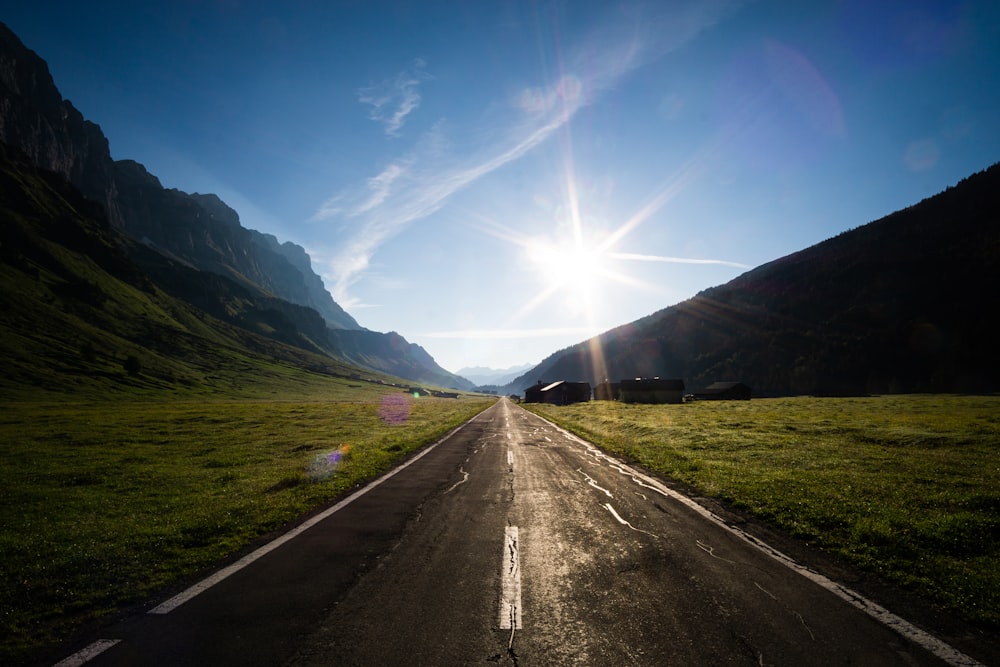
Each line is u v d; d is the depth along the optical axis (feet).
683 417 105.60
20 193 592.60
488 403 296.92
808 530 22.75
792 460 43.16
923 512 24.95
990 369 302.86
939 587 16.21
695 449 52.90
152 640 13.33
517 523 24.94
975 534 21.07
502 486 34.71
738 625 13.83
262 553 20.44
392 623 14.03
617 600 15.48
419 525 24.71
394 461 47.50
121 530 24.44
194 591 16.55
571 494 31.89
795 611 14.70
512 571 18.10
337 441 67.46
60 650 12.89
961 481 32.27
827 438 59.11
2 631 13.96
